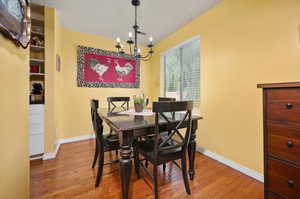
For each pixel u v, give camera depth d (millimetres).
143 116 1647
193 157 1580
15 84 871
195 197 1314
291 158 859
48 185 1479
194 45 2652
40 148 2062
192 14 2322
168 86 3391
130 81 3576
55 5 2076
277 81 1410
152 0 1970
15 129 869
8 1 720
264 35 1514
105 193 1371
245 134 1705
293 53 1303
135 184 1507
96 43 3135
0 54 705
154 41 3525
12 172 828
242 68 1726
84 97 3010
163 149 1258
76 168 1828
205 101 2256
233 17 1820
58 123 2553
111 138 1693
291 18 1316
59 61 2545
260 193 1368
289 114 862
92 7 2133
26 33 985
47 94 2115
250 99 1651
